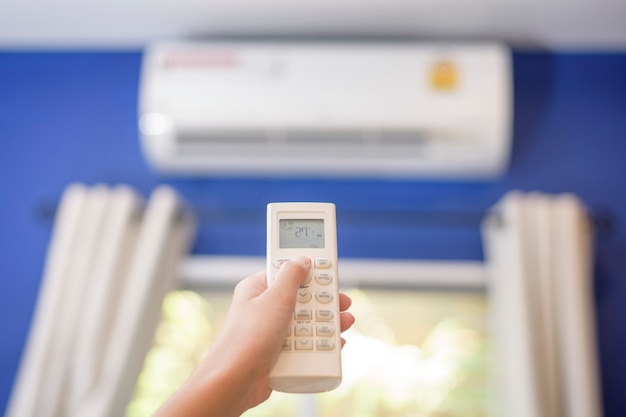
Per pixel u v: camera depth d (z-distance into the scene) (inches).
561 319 65.1
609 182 75.5
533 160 76.6
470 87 71.1
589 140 76.9
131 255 70.2
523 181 75.9
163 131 72.4
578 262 66.2
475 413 71.4
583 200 75.1
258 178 77.5
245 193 77.0
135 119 79.9
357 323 73.8
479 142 71.2
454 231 75.0
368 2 70.6
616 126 77.2
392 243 74.6
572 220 67.8
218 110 71.4
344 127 71.2
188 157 74.3
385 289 73.6
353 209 75.9
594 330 70.3
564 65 79.0
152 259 68.1
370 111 70.9
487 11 71.9
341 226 75.3
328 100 71.2
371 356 73.0
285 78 71.9
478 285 73.0
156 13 74.1
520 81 78.7
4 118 79.8
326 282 30.7
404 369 72.7
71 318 66.1
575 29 75.2
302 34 76.3
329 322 29.7
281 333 27.6
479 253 74.2
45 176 78.3
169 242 72.2
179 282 73.8
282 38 77.2
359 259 74.1
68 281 67.3
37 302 74.2
